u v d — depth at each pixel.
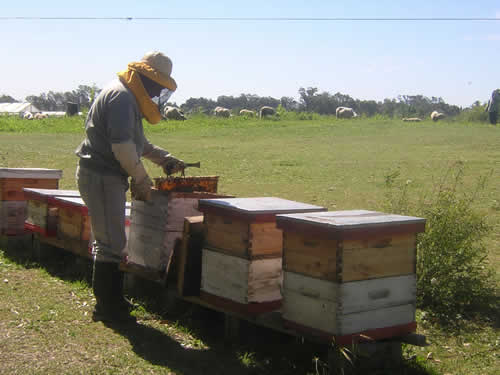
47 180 6.24
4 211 6.03
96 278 4.00
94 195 3.93
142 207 4.27
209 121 27.58
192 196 4.14
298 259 3.18
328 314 3.04
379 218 3.22
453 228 4.62
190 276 3.92
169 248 4.11
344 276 3.00
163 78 3.88
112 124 3.73
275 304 3.57
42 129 23.39
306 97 82.12
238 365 3.37
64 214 5.21
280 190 9.98
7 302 4.33
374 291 3.12
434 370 3.32
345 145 17.91
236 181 11.05
